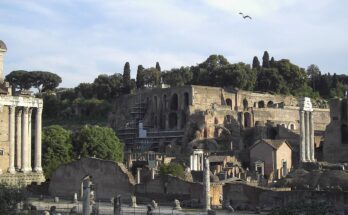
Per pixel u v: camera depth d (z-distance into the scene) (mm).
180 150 195750
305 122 166875
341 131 169625
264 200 91188
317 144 190250
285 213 80062
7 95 138625
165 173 116438
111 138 161250
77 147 158625
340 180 107625
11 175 134000
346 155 166750
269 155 156250
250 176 140750
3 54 151125
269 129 195625
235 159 163875
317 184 109375
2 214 68500
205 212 86188
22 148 140000
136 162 159750
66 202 106875
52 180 119188
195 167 158125
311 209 79875
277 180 127750
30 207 83250
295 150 174625
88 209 63406
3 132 135875
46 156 152375
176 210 89750
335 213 78375
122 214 81000
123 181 107438
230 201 94938
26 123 141125
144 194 104438
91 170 112312
